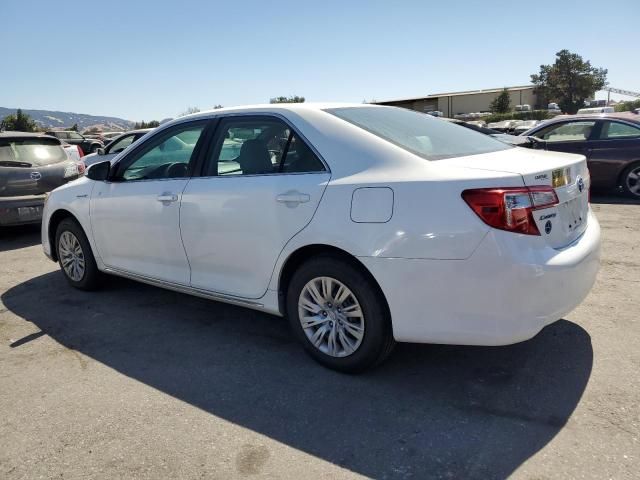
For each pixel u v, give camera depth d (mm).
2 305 4969
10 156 7691
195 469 2543
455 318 2832
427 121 3887
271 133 3574
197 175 3918
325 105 3666
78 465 2611
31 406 3168
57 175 7922
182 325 4309
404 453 2586
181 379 3420
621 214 7801
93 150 19922
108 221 4578
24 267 6305
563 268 2795
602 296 4465
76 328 4336
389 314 3094
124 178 4520
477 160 3061
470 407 2941
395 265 2906
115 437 2822
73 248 5164
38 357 3832
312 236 3195
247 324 4281
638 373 3197
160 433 2844
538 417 2814
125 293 5148
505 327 2750
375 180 3000
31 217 7629
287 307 3506
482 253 2703
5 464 2645
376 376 3324
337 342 3328
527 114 49438
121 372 3553
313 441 2719
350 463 2537
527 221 2740
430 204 2807
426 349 3656
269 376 3402
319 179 3221
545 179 2875
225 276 3791
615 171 9078
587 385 3092
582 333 3768
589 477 2354
